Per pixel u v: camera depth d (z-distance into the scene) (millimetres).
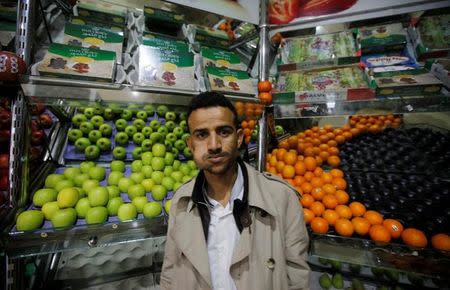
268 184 1098
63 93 1047
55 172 1517
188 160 1954
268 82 1518
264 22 1645
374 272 1680
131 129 1862
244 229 940
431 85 1348
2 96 1018
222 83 1403
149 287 1543
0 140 1286
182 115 2170
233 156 901
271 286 950
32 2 1091
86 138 1714
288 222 1062
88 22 1635
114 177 1479
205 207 1019
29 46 1082
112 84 1091
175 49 1379
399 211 1298
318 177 1565
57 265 1547
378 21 2082
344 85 1594
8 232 947
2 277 1022
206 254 948
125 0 1798
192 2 1420
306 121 2615
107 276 1555
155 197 1435
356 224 1223
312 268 1776
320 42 1928
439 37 1628
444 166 1605
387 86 1408
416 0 1406
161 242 1841
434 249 1065
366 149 1934
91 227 1062
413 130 2094
